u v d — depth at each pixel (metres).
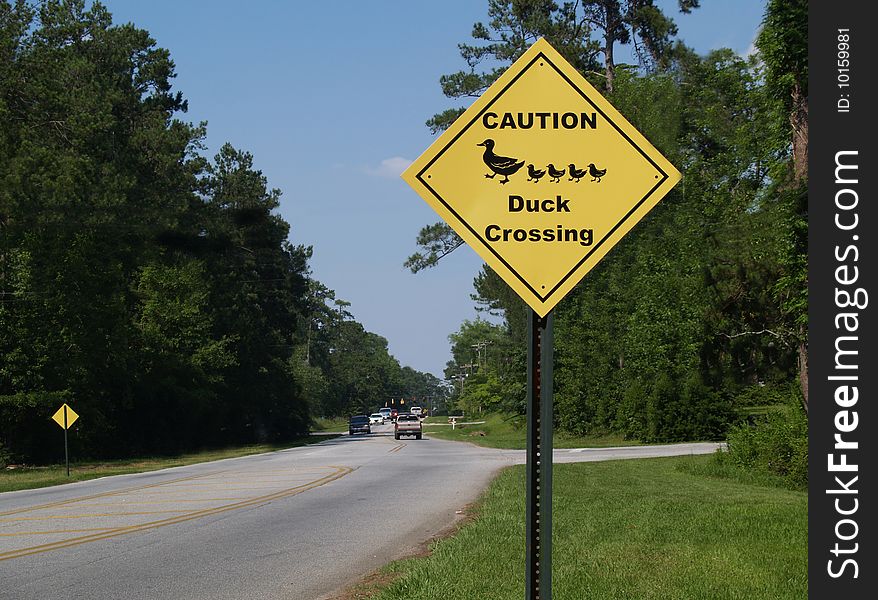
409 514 14.69
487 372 107.19
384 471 25.83
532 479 4.70
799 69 18.19
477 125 5.14
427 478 22.50
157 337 51.97
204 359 55.53
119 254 47.66
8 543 12.22
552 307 5.03
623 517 12.25
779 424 20.56
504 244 5.09
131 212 43.91
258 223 65.94
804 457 18.31
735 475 19.95
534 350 4.93
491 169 5.12
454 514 14.47
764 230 23.92
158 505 17.28
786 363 25.30
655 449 36.00
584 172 5.12
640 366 42.25
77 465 40.53
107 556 11.01
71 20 48.34
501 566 8.78
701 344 27.98
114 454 50.09
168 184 49.81
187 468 34.38
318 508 15.97
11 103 39.66
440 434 72.88
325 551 11.15
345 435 85.44
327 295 146.75
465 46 42.97
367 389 168.12
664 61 41.00
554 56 5.16
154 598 8.54
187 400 53.78
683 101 41.69
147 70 54.56
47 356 40.81
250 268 70.62
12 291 40.66
